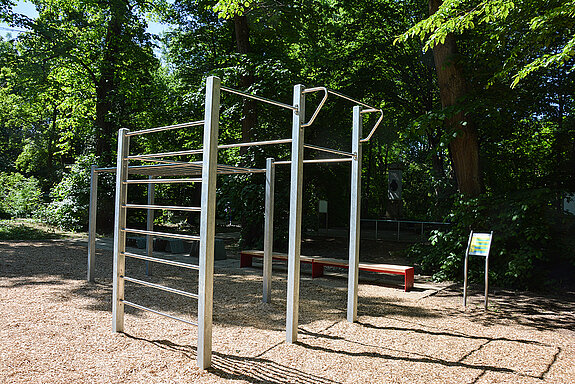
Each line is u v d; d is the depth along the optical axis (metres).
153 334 4.40
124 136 4.45
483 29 9.78
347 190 18.83
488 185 11.34
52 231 15.02
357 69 15.23
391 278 8.70
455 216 9.00
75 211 15.82
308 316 5.41
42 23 15.87
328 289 7.37
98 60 17.53
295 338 4.29
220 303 5.98
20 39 16.00
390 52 14.82
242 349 4.00
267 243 6.14
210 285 3.50
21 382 3.03
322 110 14.09
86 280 7.31
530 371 3.67
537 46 7.76
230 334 4.49
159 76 24.02
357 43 16.14
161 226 19.69
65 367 3.38
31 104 19.77
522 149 12.04
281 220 12.77
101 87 17.78
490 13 6.76
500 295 7.36
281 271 9.11
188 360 3.65
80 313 5.15
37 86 17.52
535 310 6.29
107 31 17.39
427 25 7.09
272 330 4.71
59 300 5.79
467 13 6.73
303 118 4.37
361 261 11.32
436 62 9.63
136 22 17.45
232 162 15.95
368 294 7.02
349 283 5.21
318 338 4.44
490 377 3.49
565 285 7.91
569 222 8.05
